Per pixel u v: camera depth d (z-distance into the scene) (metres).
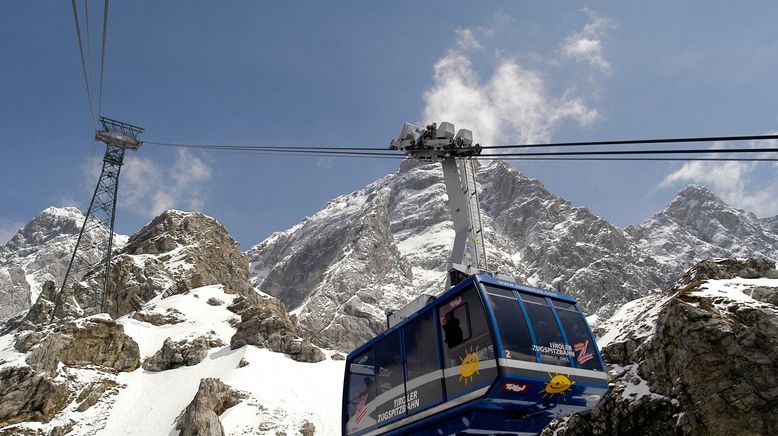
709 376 41.81
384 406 26.28
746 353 40.94
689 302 48.34
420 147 29.22
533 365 21.17
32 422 97.75
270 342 137.50
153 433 99.00
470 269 25.53
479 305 22.09
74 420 101.44
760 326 42.00
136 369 126.38
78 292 173.88
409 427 24.66
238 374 118.75
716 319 43.69
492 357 20.97
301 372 127.12
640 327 52.91
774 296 45.81
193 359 129.50
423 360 24.38
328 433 104.38
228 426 98.38
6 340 147.12
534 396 21.67
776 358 40.03
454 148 28.75
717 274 55.25
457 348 22.66
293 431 100.06
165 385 118.75
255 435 97.19
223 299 175.88
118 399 112.06
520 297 22.89
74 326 123.88
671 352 45.84
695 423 41.00
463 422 22.64
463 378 22.05
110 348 124.88
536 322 22.36
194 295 176.12
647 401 45.09
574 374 21.97
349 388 29.45
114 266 182.75
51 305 166.50
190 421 95.81
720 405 40.22
